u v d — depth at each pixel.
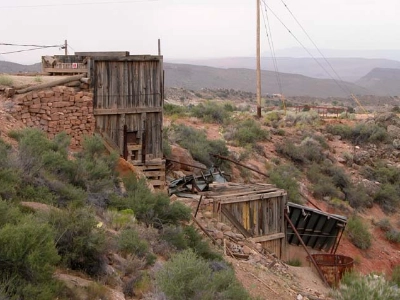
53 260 7.57
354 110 58.66
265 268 16.48
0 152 12.20
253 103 98.81
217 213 19.42
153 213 14.48
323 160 36.59
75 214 9.52
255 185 22.52
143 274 9.90
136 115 19.92
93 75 19.03
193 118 39.25
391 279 24.08
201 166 25.52
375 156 39.62
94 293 8.20
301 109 60.34
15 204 10.17
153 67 20.16
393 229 31.38
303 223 22.20
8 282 6.98
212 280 9.73
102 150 17.58
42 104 18.09
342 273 18.52
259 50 41.59
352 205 33.00
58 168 13.83
